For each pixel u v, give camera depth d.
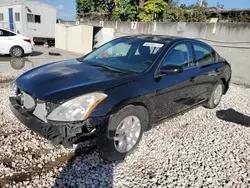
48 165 2.35
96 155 2.59
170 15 12.89
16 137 2.83
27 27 14.52
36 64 8.07
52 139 2.14
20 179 2.11
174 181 2.24
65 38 14.37
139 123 2.66
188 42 3.53
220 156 2.74
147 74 2.74
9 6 14.77
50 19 15.49
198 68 3.60
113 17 17.20
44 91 2.25
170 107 3.14
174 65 2.94
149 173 2.34
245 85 7.03
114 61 3.16
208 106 4.35
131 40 3.49
